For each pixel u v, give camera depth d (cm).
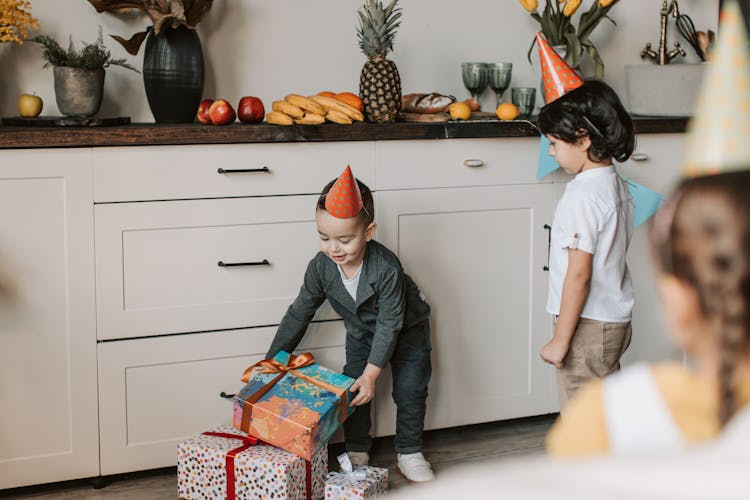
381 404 246
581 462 30
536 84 304
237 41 266
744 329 39
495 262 254
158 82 241
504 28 297
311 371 223
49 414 217
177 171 219
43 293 213
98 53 233
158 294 221
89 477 223
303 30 273
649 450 47
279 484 203
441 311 250
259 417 212
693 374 50
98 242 215
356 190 206
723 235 39
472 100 278
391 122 243
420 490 32
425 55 288
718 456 29
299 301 225
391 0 282
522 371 262
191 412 228
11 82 245
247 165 225
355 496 202
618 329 210
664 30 306
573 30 288
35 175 208
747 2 235
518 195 254
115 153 213
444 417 255
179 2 236
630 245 267
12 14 231
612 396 53
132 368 222
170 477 233
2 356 212
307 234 232
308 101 234
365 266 218
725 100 48
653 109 282
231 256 226
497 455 249
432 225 246
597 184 207
